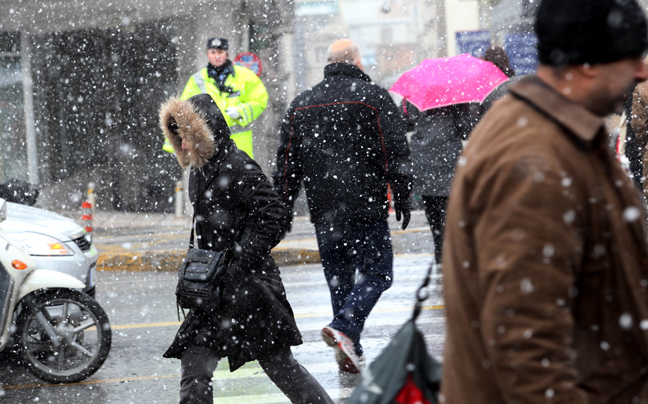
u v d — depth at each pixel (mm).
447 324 3521
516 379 3023
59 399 10117
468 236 3305
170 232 30234
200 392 7090
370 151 10211
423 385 3947
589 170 3203
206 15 33844
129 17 35375
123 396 10156
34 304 10703
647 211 11141
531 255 3010
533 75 3459
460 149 15086
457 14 52125
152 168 42188
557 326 3008
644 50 3385
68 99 42375
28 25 38094
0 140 39938
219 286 7156
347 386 10062
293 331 7363
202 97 7199
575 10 3275
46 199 41094
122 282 19297
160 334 13570
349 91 10188
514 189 3086
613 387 3375
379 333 12750
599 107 3375
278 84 39844
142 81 41906
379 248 10367
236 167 7188
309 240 24766
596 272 3262
